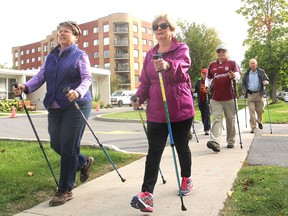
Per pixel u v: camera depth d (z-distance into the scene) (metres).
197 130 10.41
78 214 3.43
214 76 6.53
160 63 3.17
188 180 3.87
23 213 3.48
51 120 4.03
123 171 5.00
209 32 36.34
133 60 66.75
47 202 3.80
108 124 14.50
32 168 5.17
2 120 18.05
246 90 8.88
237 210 3.30
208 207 3.44
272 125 10.45
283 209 3.18
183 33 36.97
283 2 30.67
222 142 7.44
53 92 3.91
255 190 3.79
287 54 30.67
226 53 6.59
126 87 66.12
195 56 35.78
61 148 3.86
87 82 3.85
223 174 4.60
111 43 65.75
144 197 3.33
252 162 5.34
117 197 3.90
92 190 4.18
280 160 5.40
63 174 3.80
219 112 6.42
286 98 42.94
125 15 65.19
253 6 31.28
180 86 3.61
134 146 7.71
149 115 3.65
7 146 7.37
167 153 6.24
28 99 32.84
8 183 4.38
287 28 30.75
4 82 31.06
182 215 3.27
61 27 4.04
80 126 3.89
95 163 5.45
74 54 3.99
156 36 3.66
